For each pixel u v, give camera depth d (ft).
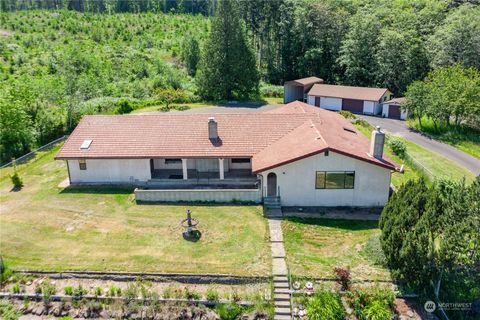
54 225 88.22
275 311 65.87
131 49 289.33
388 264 70.64
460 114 157.89
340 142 98.43
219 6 209.46
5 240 82.64
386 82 221.66
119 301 67.77
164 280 71.77
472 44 191.62
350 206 96.17
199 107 198.29
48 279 72.79
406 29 223.71
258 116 114.83
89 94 194.59
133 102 194.08
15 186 108.58
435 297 67.10
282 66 265.34
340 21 249.55
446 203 68.49
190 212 85.92
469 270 67.46
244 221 88.79
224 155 103.65
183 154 104.22
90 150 106.52
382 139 94.02
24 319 66.33
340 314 63.93
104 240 82.43
